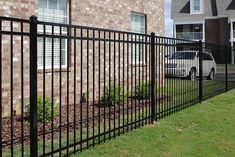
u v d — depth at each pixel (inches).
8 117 233.8
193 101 311.1
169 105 270.1
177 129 222.5
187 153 177.5
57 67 285.0
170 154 174.4
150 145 186.4
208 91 378.9
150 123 234.2
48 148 174.2
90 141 188.4
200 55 323.6
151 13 428.5
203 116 261.9
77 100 303.6
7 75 241.9
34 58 142.9
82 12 315.6
